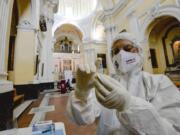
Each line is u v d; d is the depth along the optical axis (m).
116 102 0.50
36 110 3.92
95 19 20.11
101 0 13.16
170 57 9.57
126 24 10.49
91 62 0.60
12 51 5.57
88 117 0.69
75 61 23.58
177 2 6.39
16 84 5.40
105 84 0.51
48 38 10.82
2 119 2.17
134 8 9.50
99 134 0.78
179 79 7.84
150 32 9.03
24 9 5.85
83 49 21.34
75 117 0.70
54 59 22.48
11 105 2.65
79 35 24.08
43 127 1.04
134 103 0.52
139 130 0.50
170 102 0.65
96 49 20.58
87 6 21.48
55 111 3.80
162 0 7.30
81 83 0.60
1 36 2.46
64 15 21.17
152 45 9.52
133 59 0.83
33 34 5.86
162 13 7.30
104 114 0.78
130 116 0.50
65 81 9.80
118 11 11.59
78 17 21.69
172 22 8.70
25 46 5.70
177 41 9.34
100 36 21.05
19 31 5.69
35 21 5.98
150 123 0.50
